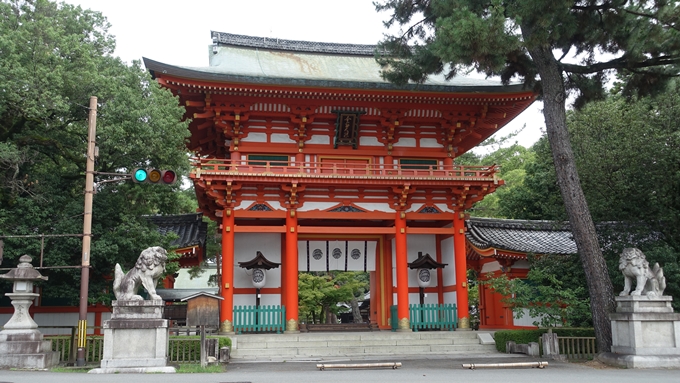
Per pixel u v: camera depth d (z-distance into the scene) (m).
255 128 26.31
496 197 49.34
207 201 26.73
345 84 24.27
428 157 27.41
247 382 12.57
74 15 21.97
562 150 19.77
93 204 20.94
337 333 23.50
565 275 24.02
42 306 23.92
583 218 19.34
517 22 17.17
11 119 20.58
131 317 15.19
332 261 27.30
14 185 19.77
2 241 17.88
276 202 25.48
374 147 27.00
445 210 26.72
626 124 23.20
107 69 20.62
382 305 27.33
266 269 25.84
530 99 26.14
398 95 25.06
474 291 39.12
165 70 22.88
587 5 19.95
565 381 13.15
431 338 23.39
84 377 13.17
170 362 16.30
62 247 19.89
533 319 26.64
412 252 27.67
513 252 27.28
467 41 17.27
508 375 14.52
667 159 21.66
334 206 25.80
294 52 30.48
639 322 17.11
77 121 21.02
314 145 26.58
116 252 20.27
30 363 15.59
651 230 23.14
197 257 29.23
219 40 29.30
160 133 20.31
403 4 21.75
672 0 18.61
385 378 13.66
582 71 21.11
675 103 22.67
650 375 14.62
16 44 18.91
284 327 24.47
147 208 23.44
